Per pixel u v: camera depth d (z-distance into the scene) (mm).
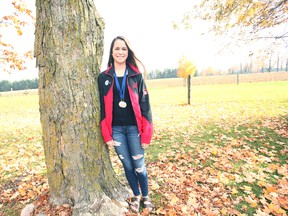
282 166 3660
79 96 2420
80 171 2525
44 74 2391
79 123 2453
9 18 6449
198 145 4949
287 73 51125
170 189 3105
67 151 2479
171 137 5812
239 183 3176
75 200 2531
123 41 2359
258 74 55250
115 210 2488
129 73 2400
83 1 2391
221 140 5273
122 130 2512
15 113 15148
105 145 2732
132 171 2637
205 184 3186
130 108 2441
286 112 8570
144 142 2457
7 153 5277
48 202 2705
